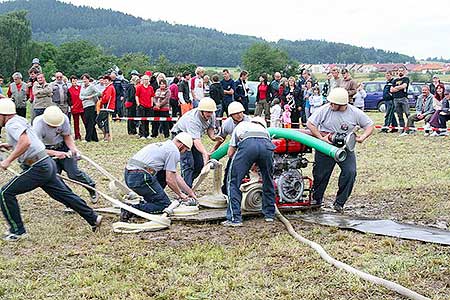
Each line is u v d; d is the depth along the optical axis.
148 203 8.26
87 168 13.41
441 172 12.39
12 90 17.38
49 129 8.54
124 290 5.52
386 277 5.79
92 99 17.72
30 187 7.26
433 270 5.95
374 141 17.70
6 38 72.12
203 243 7.09
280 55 51.06
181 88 18.50
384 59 114.44
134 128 19.98
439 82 19.80
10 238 7.30
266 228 7.83
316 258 6.42
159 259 6.44
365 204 9.59
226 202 8.67
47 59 71.94
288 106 20.31
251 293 5.39
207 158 8.96
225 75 19.11
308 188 9.52
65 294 5.46
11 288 5.60
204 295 5.38
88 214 7.60
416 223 8.33
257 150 7.89
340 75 17.41
